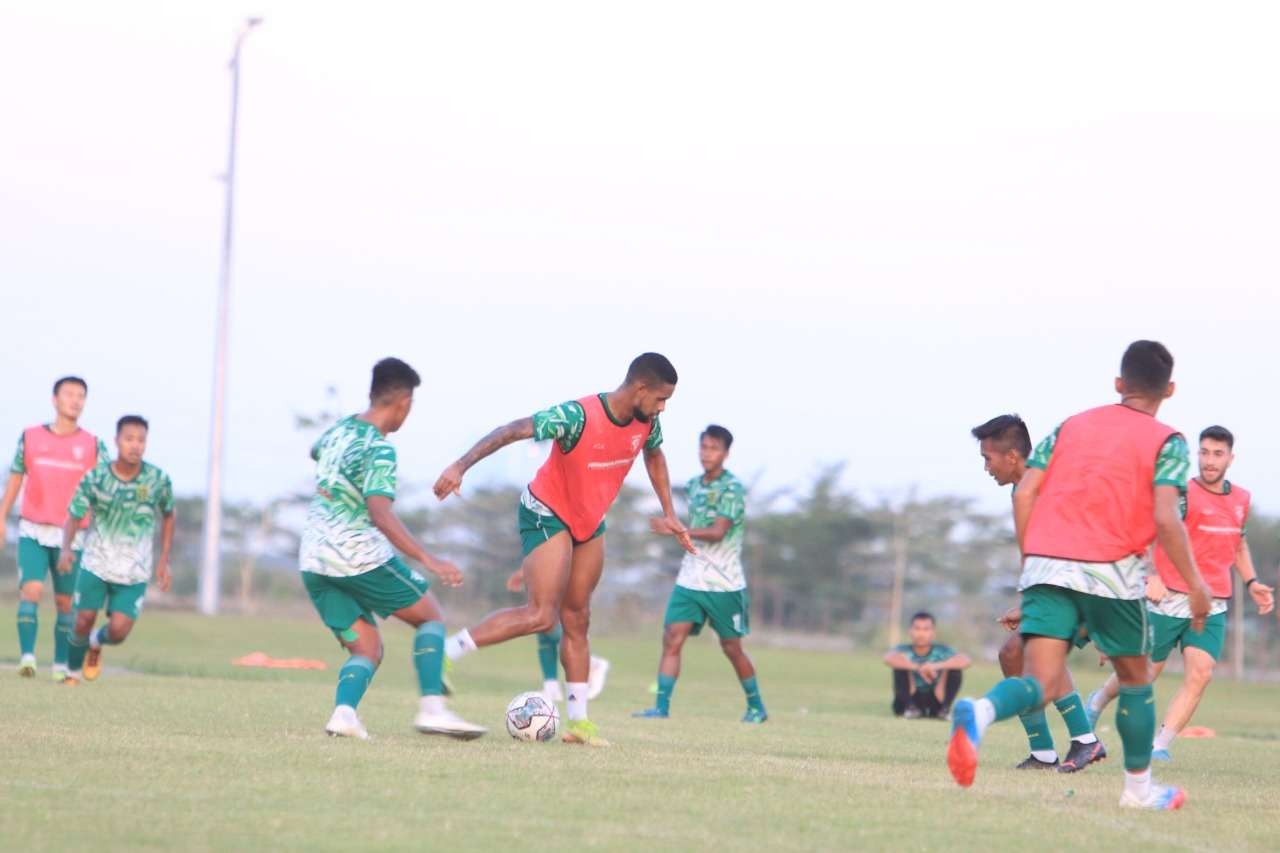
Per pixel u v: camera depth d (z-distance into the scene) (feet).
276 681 174.40
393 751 82.17
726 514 147.33
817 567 651.66
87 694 128.98
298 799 62.23
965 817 65.21
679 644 149.48
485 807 62.18
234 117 434.71
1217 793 83.87
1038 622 71.77
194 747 80.23
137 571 149.89
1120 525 71.10
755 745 105.70
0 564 540.93
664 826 59.00
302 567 89.81
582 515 96.84
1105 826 64.54
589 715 144.15
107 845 50.44
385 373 90.38
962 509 648.79
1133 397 73.31
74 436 159.94
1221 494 115.75
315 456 90.84
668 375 95.71
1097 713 125.59
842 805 67.41
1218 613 115.44
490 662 299.99
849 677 312.29
